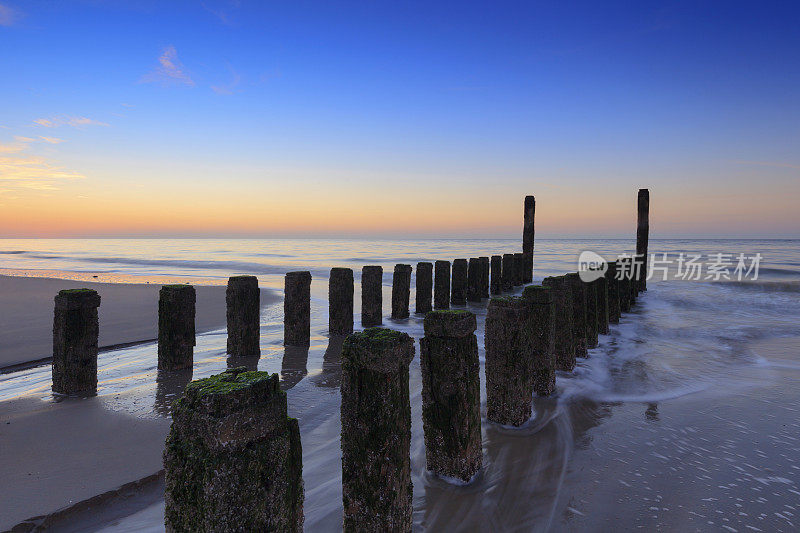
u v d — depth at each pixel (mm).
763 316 12594
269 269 29812
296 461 2211
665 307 14336
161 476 3582
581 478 3781
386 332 2912
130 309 11641
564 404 5449
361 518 2770
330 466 3885
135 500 3338
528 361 4773
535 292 5621
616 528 3145
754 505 3459
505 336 4637
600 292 9898
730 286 19594
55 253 48500
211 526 1722
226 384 1867
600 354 8102
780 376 6844
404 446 2814
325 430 4602
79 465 3703
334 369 6641
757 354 8227
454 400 3561
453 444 3594
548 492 3555
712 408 5469
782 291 18047
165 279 21750
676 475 3879
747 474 3920
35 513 3059
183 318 6465
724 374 6934
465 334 3555
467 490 3525
